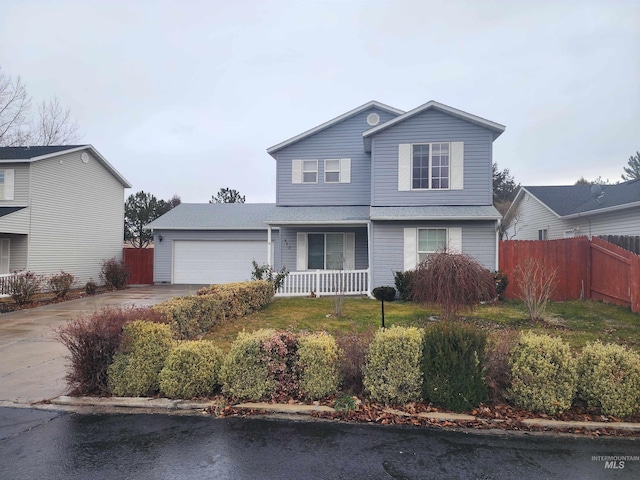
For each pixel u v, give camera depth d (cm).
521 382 447
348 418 435
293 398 480
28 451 358
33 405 471
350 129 1639
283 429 408
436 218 1280
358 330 835
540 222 2072
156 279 2061
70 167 1839
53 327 927
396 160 1395
